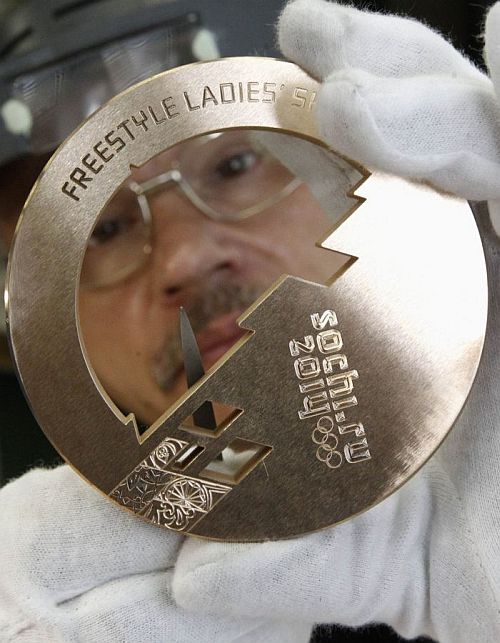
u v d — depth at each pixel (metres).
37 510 0.53
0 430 0.93
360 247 0.46
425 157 0.44
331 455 0.46
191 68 0.45
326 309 0.46
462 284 0.46
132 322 0.80
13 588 0.51
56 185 0.44
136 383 0.75
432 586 0.54
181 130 0.45
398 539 0.53
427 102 0.43
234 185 0.88
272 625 0.55
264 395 0.46
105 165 0.45
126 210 0.86
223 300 0.82
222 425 0.46
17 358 0.44
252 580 0.47
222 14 0.78
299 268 0.89
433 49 0.50
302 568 0.48
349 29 0.47
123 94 0.45
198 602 0.48
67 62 0.77
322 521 0.47
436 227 0.46
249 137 0.88
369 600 0.52
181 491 0.46
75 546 0.51
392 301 0.46
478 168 0.45
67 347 0.44
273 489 0.46
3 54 0.78
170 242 0.84
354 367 0.46
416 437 0.47
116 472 0.45
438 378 0.46
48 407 0.44
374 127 0.41
